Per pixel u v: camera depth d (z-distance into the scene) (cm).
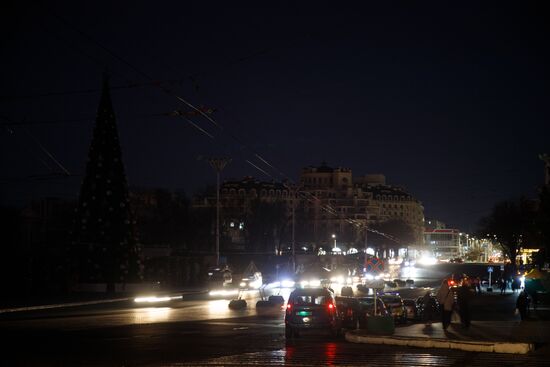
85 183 5612
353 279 9594
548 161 6588
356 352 2080
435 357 1933
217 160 6688
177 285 7319
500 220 10112
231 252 10494
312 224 17738
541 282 4025
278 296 4847
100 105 5628
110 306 4641
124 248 5644
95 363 1762
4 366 1694
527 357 1939
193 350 2105
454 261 19712
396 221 19612
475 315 3700
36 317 3606
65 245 5719
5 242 5675
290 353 2042
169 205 9719
